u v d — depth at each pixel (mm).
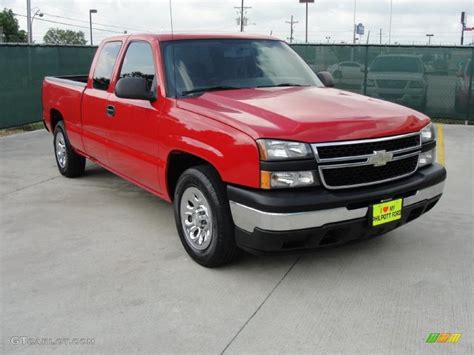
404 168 3998
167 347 3070
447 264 4223
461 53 12297
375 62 13148
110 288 3818
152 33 5113
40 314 3457
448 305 3539
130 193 6332
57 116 7320
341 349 3029
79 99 6203
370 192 3680
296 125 3557
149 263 4258
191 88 4539
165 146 4414
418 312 3443
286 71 5145
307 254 4410
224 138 3707
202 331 3236
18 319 3396
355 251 4480
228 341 3123
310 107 3971
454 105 12602
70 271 4113
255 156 3490
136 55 5141
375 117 3844
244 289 3787
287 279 3945
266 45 5332
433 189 4156
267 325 3299
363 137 3648
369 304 3557
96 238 4828
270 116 3725
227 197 3799
